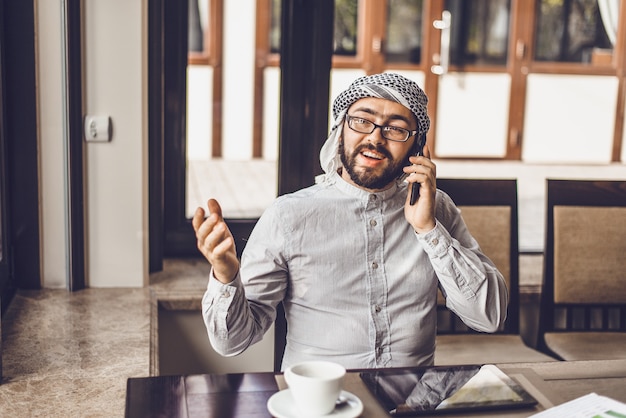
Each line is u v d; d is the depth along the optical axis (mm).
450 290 1748
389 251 1765
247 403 1320
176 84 2973
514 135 3699
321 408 1230
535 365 1530
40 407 1705
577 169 3754
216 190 3258
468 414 1300
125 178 2648
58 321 2324
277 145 3078
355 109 1710
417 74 3580
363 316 1749
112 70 2586
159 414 1270
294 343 1796
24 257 2617
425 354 1803
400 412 1299
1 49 2430
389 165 1714
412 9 3527
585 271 2652
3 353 2039
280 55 3000
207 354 2750
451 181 2576
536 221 3723
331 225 1753
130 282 2699
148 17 2738
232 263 1506
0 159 2451
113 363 1995
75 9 2490
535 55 3646
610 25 3656
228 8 3293
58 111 2559
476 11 3588
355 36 3482
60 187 2605
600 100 3715
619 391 1417
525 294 2869
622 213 2662
